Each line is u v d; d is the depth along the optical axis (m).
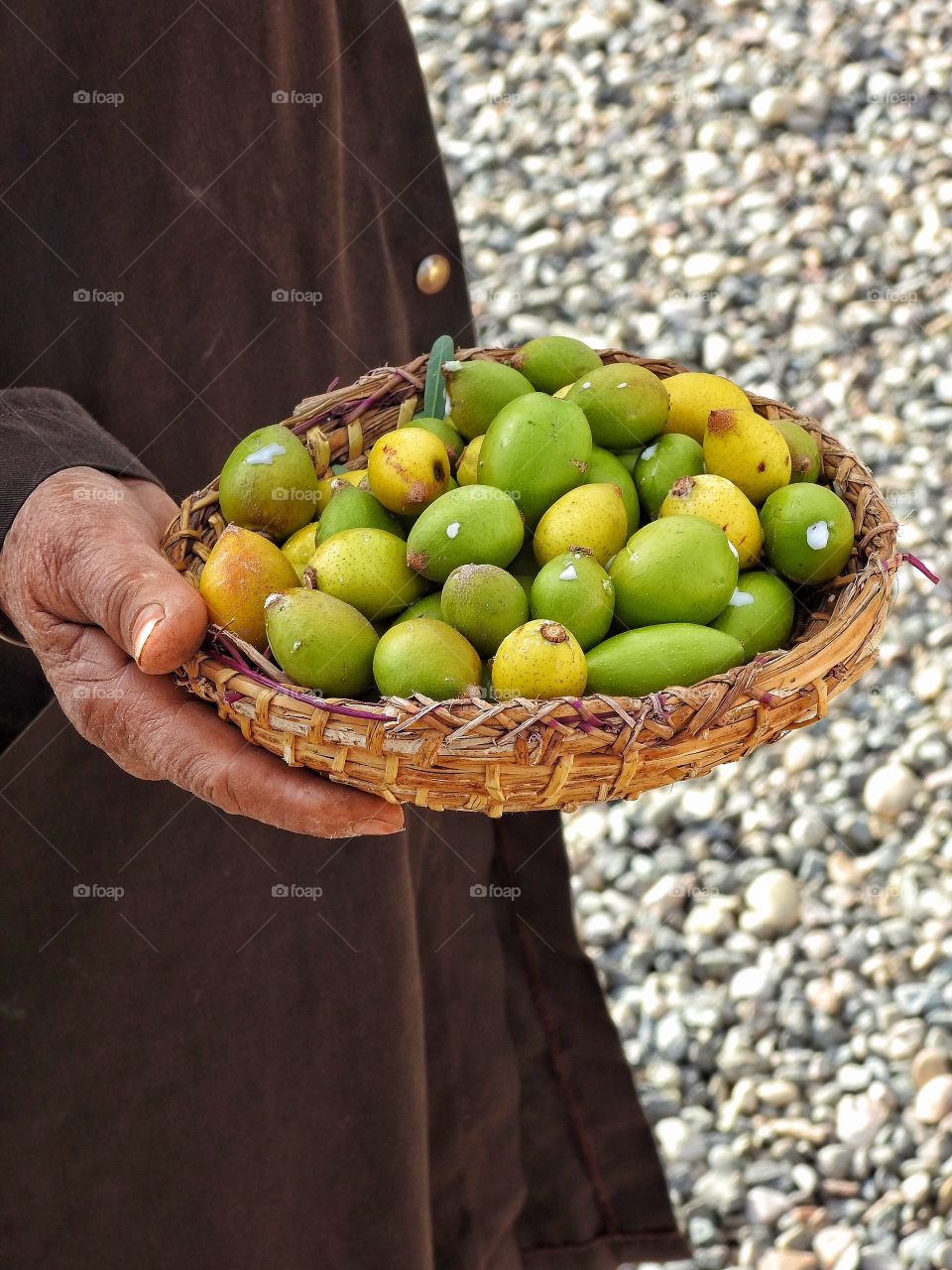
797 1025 2.03
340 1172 1.62
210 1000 1.60
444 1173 1.69
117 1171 1.59
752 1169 1.87
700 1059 2.02
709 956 2.13
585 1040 1.69
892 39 3.57
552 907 1.67
